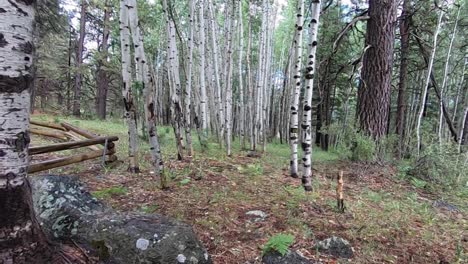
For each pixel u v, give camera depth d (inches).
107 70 766.5
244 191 215.8
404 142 389.1
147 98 204.5
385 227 173.9
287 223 166.4
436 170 297.3
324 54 573.3
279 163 342.0
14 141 84.4
